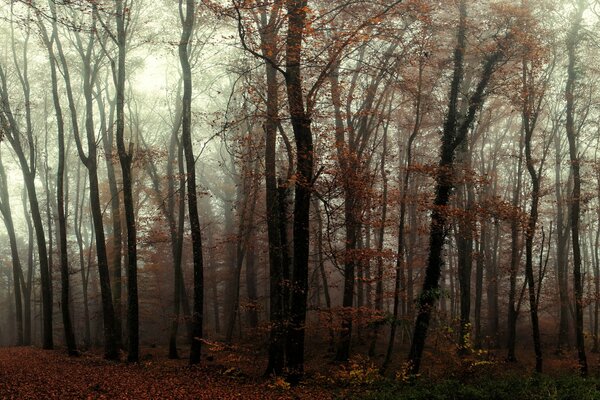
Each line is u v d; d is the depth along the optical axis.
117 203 27.58
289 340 14.79
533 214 19.81
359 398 13.15
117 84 19.58
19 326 31.44
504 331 34.81
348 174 15.38
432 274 18.22
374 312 16.42
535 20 18.50
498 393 12.92
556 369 21.30
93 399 11.48
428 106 20.42
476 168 33.91
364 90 20.41
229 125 15.41
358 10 13.59
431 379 14.77
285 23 13.07
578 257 21.03
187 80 18.70
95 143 22.33
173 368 17.97
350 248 17.86
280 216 17.11
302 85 15.28
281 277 17.47
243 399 12.87
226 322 38.16
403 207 18.53
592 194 21.12
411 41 16.58
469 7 19.11
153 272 36.12
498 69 18.89
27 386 12.62
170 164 27.91
